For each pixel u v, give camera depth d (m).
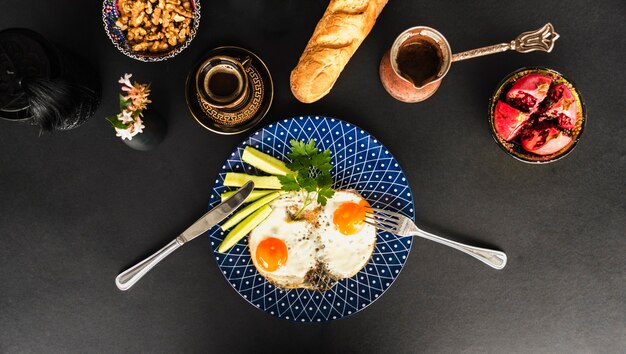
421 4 0.71
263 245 0.70
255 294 0.71
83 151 0.72
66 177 0.72
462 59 0.67
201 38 0.71
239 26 0.71
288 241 0.71
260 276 0.71
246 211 0.70
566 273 0.72
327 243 0.71
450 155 0.72
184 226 0.72
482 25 0.72
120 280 0.71
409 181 0.72
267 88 0.71
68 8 0.71
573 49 0.71
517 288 0.72
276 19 0.71
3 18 0.71
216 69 0.67
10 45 0.63
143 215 0.72
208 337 0.72
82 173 0.72
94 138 0.71
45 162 0.71
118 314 0.72
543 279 0.72
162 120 0.70
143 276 0.72
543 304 0.72
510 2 0.71
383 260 0.71
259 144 0.70
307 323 0.72
